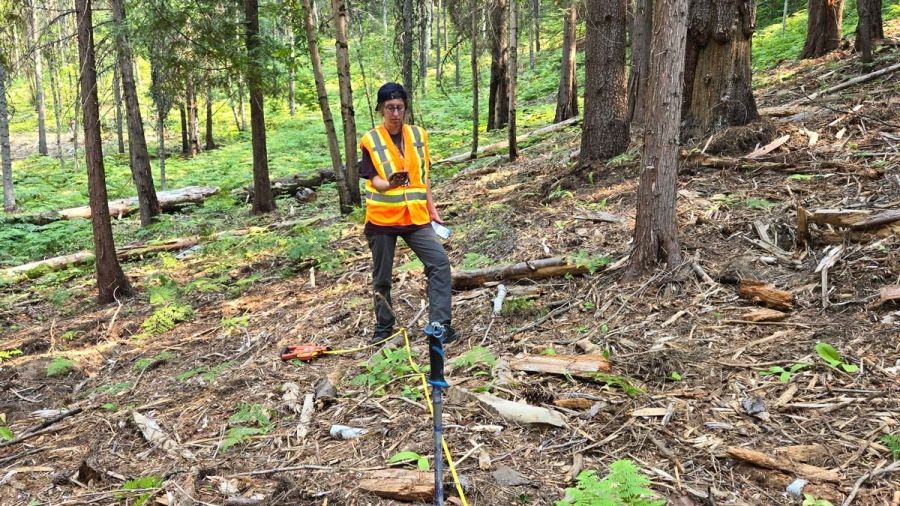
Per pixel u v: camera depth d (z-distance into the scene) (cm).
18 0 771
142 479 327
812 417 304
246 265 845
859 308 390
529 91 2733
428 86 3309
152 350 596
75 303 836
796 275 444
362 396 394
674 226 477
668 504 259
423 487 284
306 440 353
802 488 257
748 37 722
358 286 642
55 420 453
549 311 471
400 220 441
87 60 742
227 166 2212
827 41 1327
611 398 343
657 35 456
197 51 1039
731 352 371
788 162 638
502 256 596
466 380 384
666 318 424
